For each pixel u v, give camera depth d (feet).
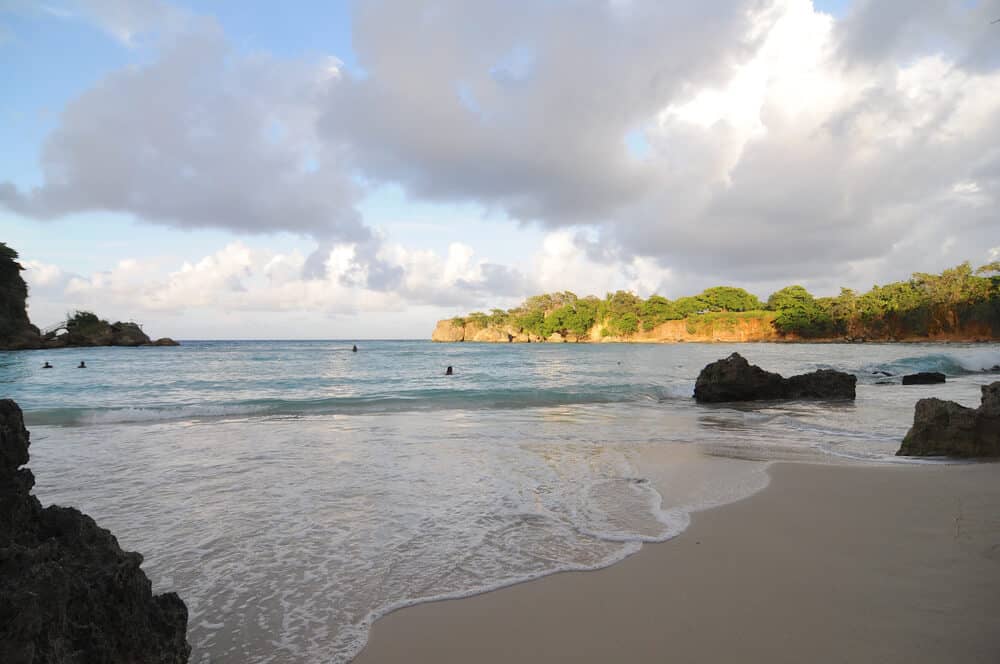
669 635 11.10
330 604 12.65
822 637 10.82
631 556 15.39
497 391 67.92
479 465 26.76
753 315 422.82
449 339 600.39
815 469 25.91
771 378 61.00
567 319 521.24
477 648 10.80
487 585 13.61
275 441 33.55
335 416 46.57
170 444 32.48
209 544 16.29
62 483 23.21
